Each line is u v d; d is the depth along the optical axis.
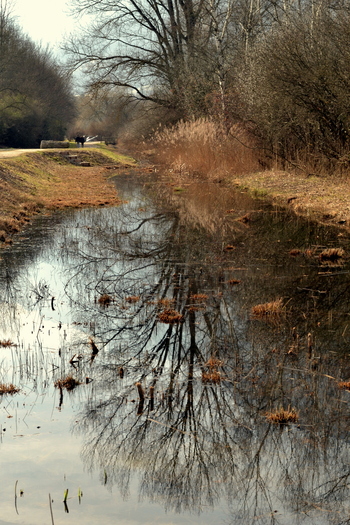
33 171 23.94
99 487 4.19
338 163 18.23
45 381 6.02
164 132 33.88
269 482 4.28
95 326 7.71
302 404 5.43
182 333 7.40
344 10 16.97
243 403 5.48
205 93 30.70
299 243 12.45
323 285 9.38
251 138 23.20
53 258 11.54
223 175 23.78
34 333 7.45
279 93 18.66
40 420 5.18
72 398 5.63
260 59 19.77
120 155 42.19
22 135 50.50
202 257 11.41
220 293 8.96
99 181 25.56
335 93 17.20
